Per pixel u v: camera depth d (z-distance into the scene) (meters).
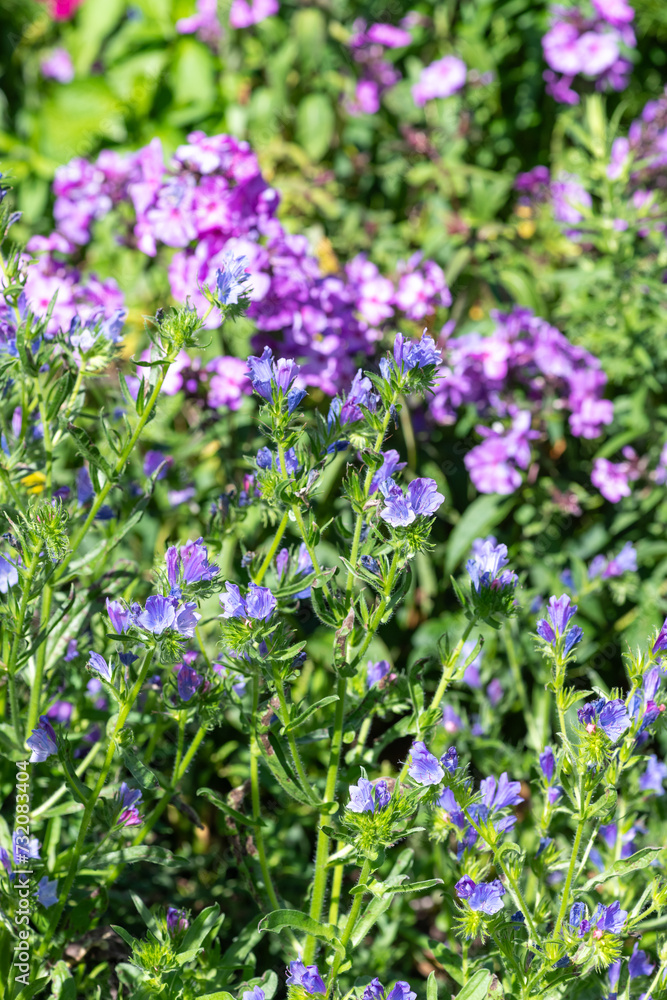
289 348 1.93
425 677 1.98
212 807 1.87
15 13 3.53
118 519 1.74
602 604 2.07
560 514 2.15
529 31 3.12
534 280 2.54
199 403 1.96
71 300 1.95
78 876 1.64
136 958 1.51
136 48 3.22
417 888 1.50
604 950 1.47
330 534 1.96
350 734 1.57
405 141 2.77
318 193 2.62
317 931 1.52
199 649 1.66
